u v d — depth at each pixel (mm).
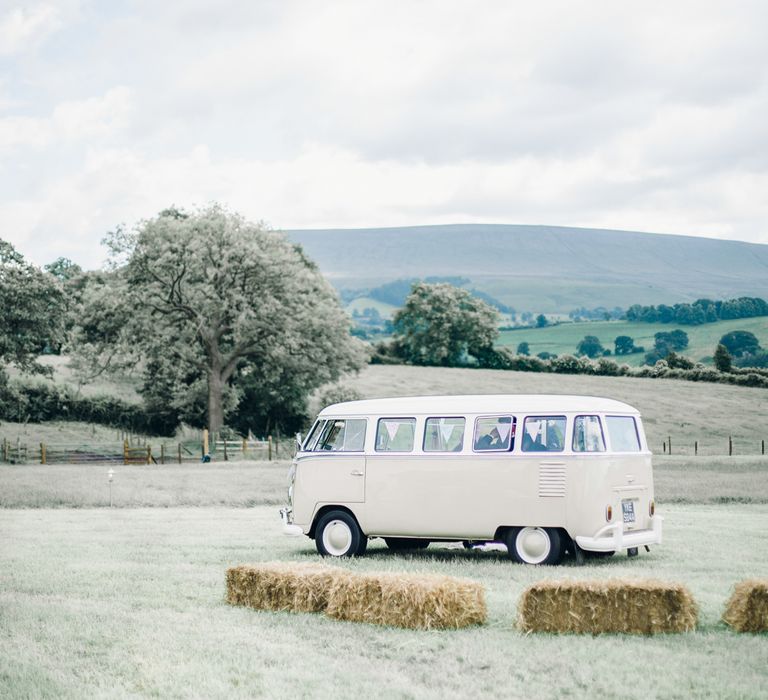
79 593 11836
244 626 9711
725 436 74750
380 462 15484
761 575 13047
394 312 118875
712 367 110312
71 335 63938
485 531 14727
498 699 7191
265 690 7500
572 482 14234
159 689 7520
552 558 14359
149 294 61219
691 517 22719
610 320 180375
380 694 7363
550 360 113688
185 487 32750
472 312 116312
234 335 62875
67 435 62719
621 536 14289
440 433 15203
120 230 61594
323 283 72812
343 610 9867
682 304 164750
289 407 71750
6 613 10438
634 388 98938
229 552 15953
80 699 7293
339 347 64875
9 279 57812
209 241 61312
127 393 72438
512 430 14750
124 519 22812
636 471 15078
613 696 7227
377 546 17516
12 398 64938
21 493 29984
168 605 10977
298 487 16094
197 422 68812
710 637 8891
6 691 7465
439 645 8812
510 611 10227
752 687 7355
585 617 9062
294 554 15828
